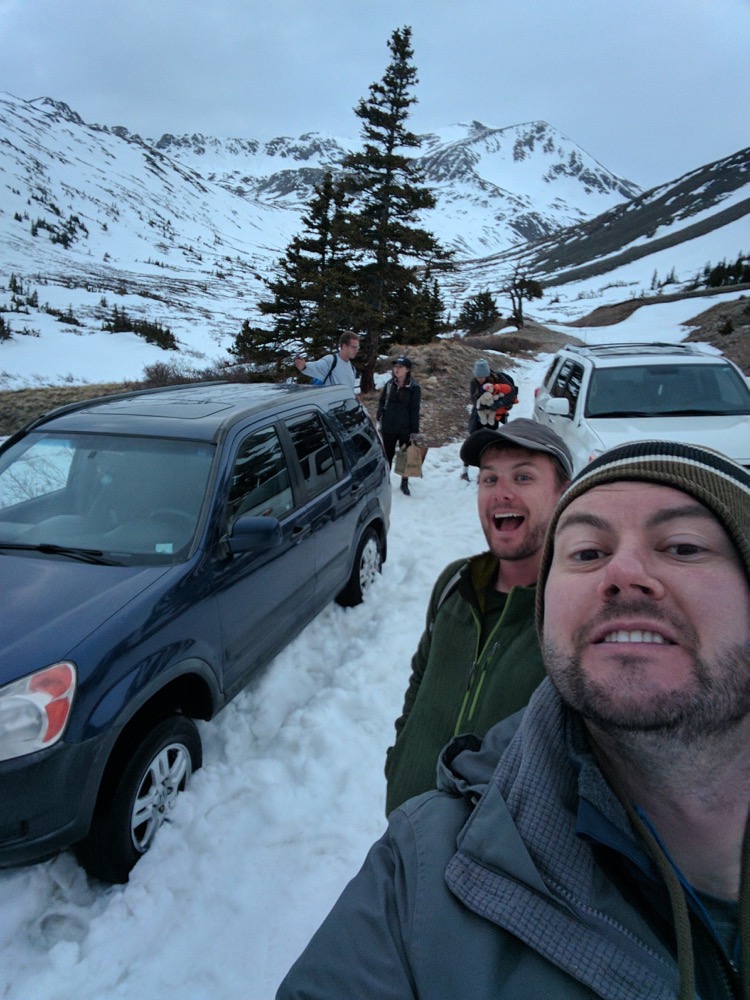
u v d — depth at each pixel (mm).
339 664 4031
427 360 18016
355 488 4582
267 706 3459
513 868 759
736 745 685
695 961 709
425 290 20406
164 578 2598
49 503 3105
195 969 2098
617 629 695
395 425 8125
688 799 725
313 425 4328
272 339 19594
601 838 735
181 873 2396
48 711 2010
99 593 2457
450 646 1700
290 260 19906
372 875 897
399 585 5168
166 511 2957
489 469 1739
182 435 3301
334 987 805
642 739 679
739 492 737
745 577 694
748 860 716
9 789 1942
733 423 6020
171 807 2594
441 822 896
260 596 3205
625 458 797
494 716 1477
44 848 2018
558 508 840
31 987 2010
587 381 6785
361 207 17375
